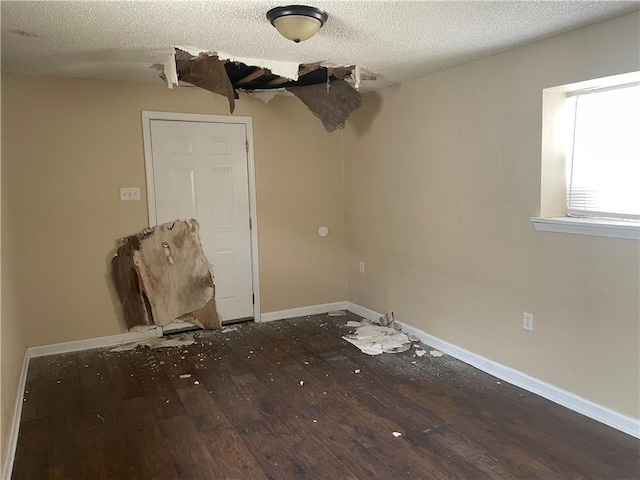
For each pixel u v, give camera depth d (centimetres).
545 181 291
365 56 317
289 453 245
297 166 477
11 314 304
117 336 416
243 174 454
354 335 425
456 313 364
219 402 304
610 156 275
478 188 334
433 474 225
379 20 247
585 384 275
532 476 222
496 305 328
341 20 246
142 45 289
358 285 489
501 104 312
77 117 387
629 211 267
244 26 254
